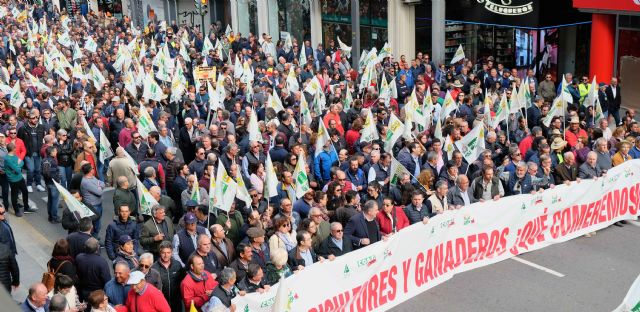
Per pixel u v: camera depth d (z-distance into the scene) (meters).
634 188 15.23
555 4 25.58
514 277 12.87
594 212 14.66
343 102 21.95
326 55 30.03
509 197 13.28
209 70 24.42
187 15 48.38
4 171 16.89
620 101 22.91
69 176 17.12
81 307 9.73
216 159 14.81
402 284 11.75
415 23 30.73
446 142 15.57
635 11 22.56
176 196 14.87
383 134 16.98
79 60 28.97
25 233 16.00
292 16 37.88
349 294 10.84
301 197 12.78
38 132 18.98
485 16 26.88
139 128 17.69
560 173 14.83
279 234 11.18
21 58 31.03
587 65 26.81
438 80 25.56
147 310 9.41
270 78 25.83
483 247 13.12
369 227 11.76
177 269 10.52
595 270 13.11
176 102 21.64
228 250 11.02
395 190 13.24
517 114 19.75
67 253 10.64
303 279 10.20
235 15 42.94
